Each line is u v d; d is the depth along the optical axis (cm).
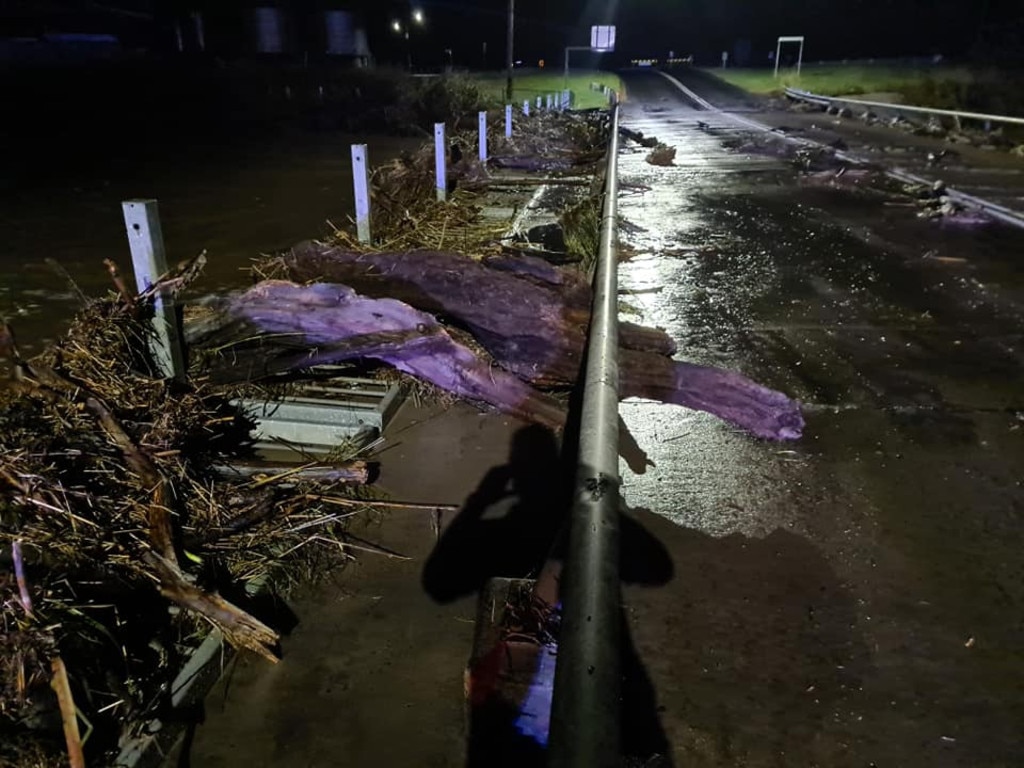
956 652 252
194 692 227
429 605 270
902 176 1248
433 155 1009
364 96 2636
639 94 4412
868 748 217
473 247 645
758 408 416
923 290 645
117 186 1190
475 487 341
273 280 435
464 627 259
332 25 5069
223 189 1169
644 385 431
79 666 215
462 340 451
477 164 1133
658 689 236
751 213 988
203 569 268
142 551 259
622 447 385
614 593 203
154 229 349
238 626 242
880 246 801
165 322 356
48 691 203
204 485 309
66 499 260
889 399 438
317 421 383
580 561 215
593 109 3328
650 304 616
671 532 315
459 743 216
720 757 214
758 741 219
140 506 273
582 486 252
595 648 183
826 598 277
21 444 276
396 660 245
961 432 400
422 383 427
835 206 1030
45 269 709
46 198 1085
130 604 248
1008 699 233
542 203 920
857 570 292
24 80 2641
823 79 4031
